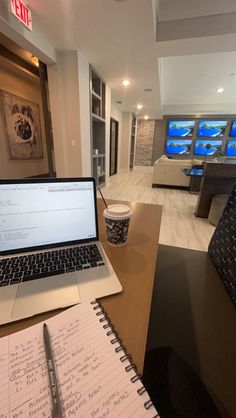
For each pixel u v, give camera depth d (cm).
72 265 59
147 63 305
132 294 50
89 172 351
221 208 248
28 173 460
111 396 30
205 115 741
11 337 38
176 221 286
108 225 71
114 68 326
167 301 84
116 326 42
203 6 218
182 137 789
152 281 55
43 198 64
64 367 34
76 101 292
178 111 746
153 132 814
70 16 200
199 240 231
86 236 71
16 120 405
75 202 68
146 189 484
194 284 93
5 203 60
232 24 220
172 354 62
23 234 62
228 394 54
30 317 43
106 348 37
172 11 227
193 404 50
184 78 473
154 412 29
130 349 37
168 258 114
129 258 66
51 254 63
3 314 43
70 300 47
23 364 34
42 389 31
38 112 469
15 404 29
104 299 49
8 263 58
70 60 275
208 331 72
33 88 445
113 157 689
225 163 271
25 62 341
